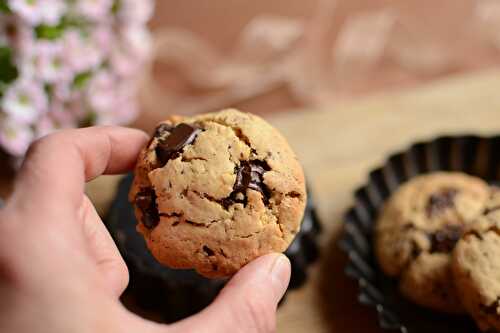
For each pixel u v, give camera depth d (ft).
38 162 0.82
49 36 1.24
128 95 1.42
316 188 1.33
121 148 0.95
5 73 1.24
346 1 1.74
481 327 1.05
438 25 1.71
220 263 0.87
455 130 1.40
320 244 1.24
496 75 1.49
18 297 0.75
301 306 1.18
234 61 1.67
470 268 1.05
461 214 1.16
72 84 1.31
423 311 1.15
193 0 1.75
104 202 1.26
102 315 0.76
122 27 1.34
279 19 1.73
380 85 1.63
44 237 0.76
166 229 0.88
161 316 1.17
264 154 0.89
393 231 1.18
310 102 1.60
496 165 1.28
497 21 1.69
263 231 0.87
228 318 0.81
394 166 1.28
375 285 1.18
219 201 0.87
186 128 0.91
